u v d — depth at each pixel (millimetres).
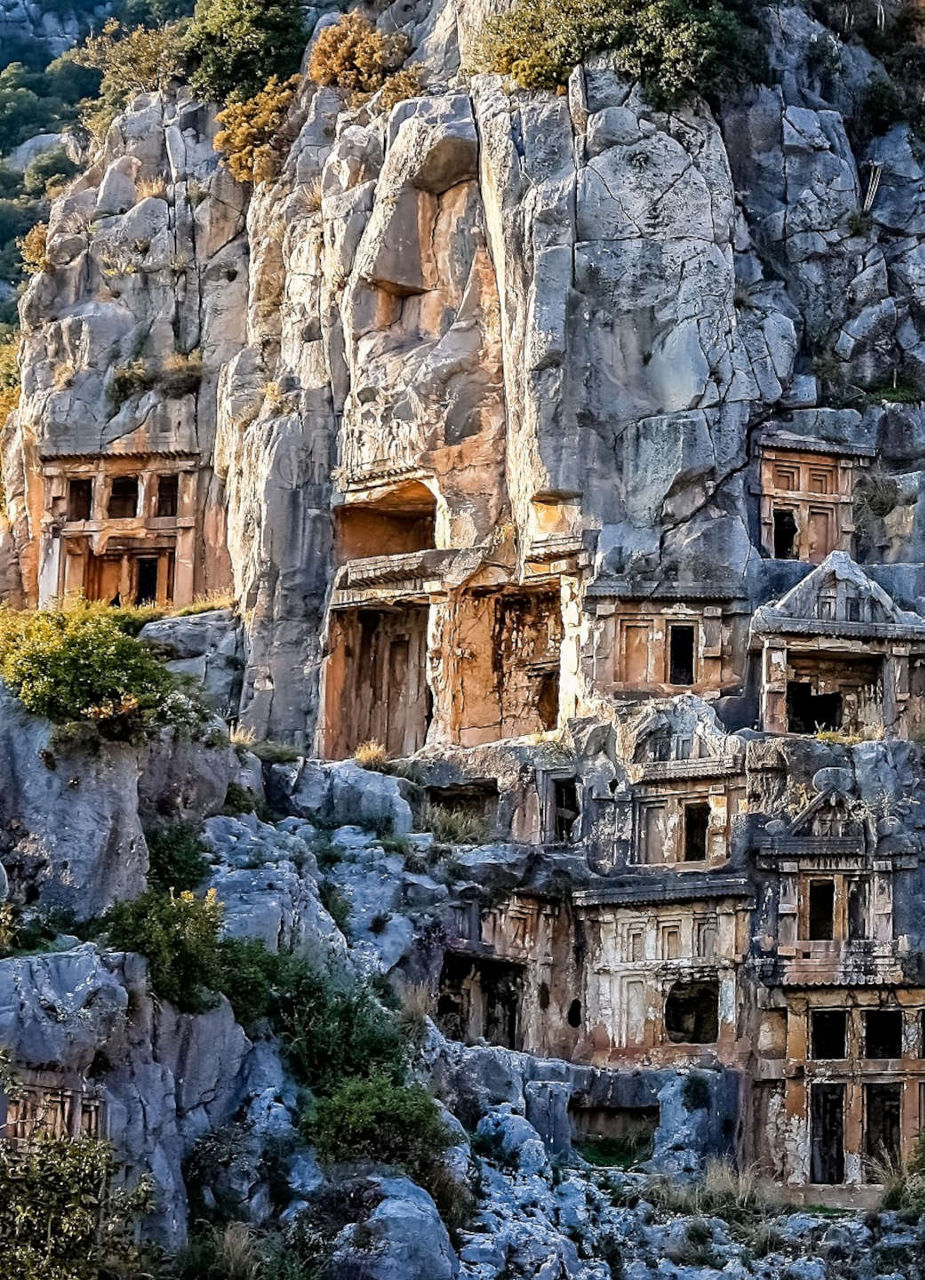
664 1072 76250
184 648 95562
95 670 67250
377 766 86250
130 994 60625
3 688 67000
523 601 91312
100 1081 59062
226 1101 63188
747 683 85562
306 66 107500
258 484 96312
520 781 84750
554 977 81250
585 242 88875
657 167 89438
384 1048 67375
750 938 78250
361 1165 62594
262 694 93625
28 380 106000
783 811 79312
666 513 86812
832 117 97188
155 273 105938
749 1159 76125
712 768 81000
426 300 93875
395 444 92250
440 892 78562
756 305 91938
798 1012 77312
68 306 107125
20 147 149375
